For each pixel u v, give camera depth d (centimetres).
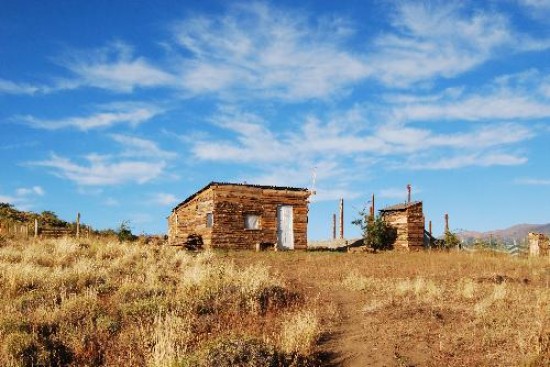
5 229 3709
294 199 3975
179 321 1140
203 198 3844
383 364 976
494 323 1236
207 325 1208
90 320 1179
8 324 1102
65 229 4184
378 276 2206
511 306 1435
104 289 1558
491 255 3703
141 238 4159
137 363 979
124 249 2656
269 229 3841
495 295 1539
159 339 1023
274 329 1184
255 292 1483
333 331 1220
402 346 1078
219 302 1382
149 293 1475
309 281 2020
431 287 1688
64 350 1035
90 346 1053
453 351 1035
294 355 995
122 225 4081
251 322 1242
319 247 4912
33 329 1087
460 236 4756
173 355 905
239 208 3756
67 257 2289
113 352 1038
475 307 1396
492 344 1068
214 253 3075
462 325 1231
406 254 3772
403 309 1393
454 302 1530
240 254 3216
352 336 1173
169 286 1565
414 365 968
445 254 3762
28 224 4162
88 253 2512
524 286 1908
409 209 4412
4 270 1689
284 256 3155
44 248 2527
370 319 1323
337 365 992
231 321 1245
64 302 1320
